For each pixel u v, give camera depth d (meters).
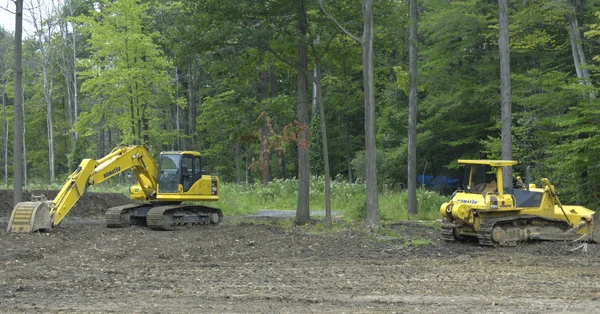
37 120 54.66
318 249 14.95
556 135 23.67
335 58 22.27
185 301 9.08
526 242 15.83
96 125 48.31
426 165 38.44
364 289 10.01
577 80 23.84
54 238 16.34
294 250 14.78
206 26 19.78
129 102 33.28
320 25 20.00
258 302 8.98
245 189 37.00
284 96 20.23
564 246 15.09
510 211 15.85
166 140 37.41
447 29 32.62
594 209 23.16
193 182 20.78
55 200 17.94
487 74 33.41
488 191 16.11
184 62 21.33
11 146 59.09
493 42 31.66
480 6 33.03
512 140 26.41
